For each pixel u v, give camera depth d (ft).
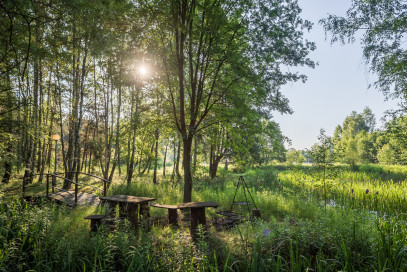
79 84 57.21
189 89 39.14
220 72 36.86
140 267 13.28
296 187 43.88
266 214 27.53
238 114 34.53
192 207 20.39
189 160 34.06
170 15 30.68
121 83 31.99
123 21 31.50
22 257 14.84
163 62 33.30
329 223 17.79
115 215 22.36
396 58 43.55
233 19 35.45
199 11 35.70
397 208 29.30
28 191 39.06
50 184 50.98
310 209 26.71
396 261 12.82
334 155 31.91
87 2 29.04
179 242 15.15
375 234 15.28
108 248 15.34
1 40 31.96
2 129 34.42
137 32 31.40
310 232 16.74
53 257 14.58
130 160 53.42
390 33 42.73
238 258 15.07
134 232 19.45
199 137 54.29
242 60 33.73
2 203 21.29
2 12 29.12
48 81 54.34
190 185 33.60
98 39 31.37
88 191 43.68
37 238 16.15
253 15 34.47
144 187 40.04
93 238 16.58
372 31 43.86
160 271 13.42
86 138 80.94
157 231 19.90
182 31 31.35
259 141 37.93
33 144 51.49
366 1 43.68
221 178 69.41
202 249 14.64
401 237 14.79
